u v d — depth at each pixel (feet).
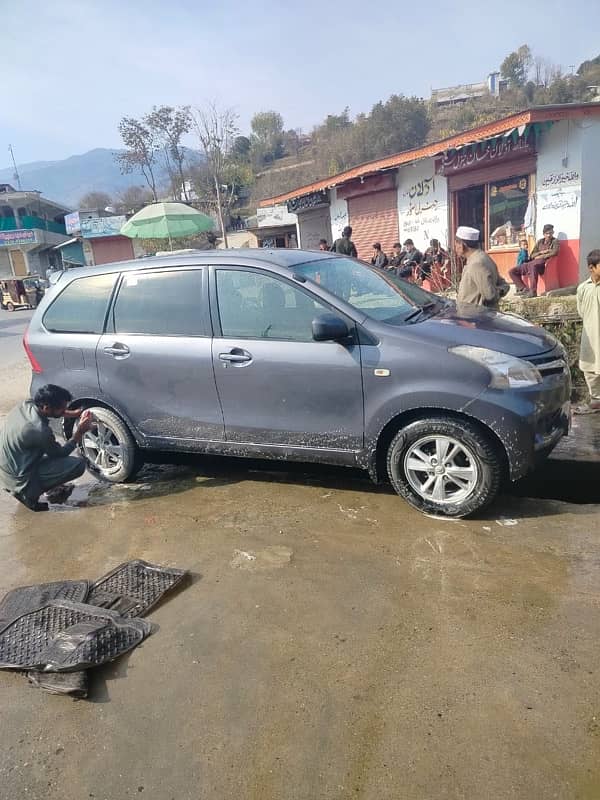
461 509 12.78
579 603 9.83
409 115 169.07
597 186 33.04
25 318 73.61
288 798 6.81
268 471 16.93
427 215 45.27
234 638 9.64
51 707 8.50
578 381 22.94
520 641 9.02
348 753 7.33
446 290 36.99
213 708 8.20
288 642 9.43
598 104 31.60
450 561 11.40
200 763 7.37
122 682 8.86
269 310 13.96
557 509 13.42
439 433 12.59
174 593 11.07
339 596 10.54
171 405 15.28
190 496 15.60
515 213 37.45
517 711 7.73
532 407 12.03
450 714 7.77
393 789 6.81
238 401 14.38
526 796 6.57
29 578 12.17
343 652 9.10
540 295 33.40
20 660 9.30
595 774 6.77
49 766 7.54
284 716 7.97
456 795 6.66
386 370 12.66
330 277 14.46
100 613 10.25
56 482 15.56
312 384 13.41
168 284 15.19
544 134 33.88
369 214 51.90
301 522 13.52
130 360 15.47
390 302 14.29
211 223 45.65
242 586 11.11
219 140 104.68
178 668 9.05
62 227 180.24
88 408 16.69
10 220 151.12
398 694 8.18
